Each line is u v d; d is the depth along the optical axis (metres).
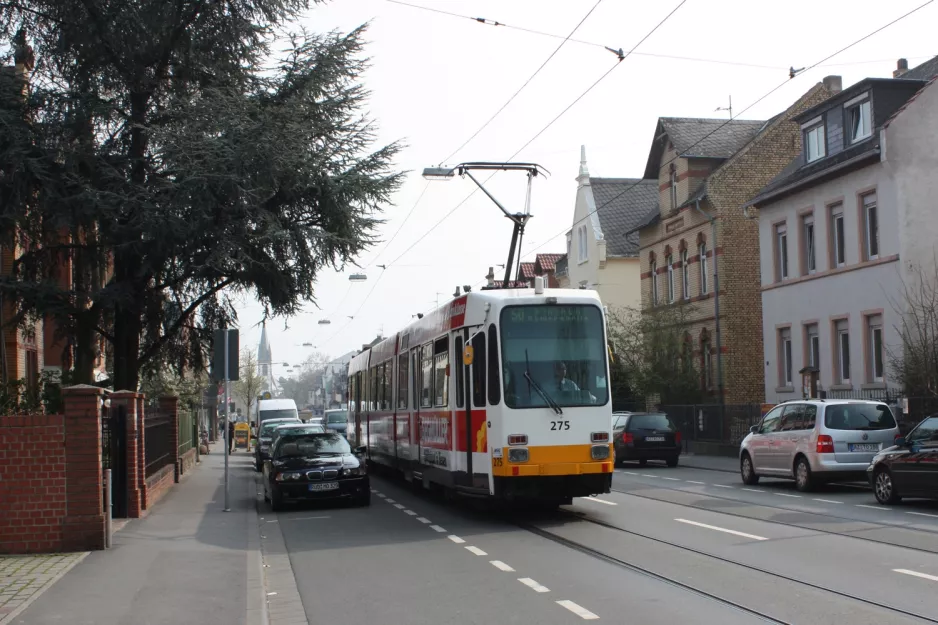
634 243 50.47
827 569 9.70
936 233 26.08
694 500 17.20
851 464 18.52
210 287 22.47
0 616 8.23
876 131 27.14
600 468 14.40
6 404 16.92
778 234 32.88
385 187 21.66
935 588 8.64
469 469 15.20
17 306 20.08
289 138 20.12
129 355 22.55
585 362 14.71
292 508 18.33
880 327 27.31
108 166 20.02
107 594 9.19
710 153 39.44
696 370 37.31
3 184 19.12
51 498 11.92
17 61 21.09
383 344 25.03
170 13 20.62
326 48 22.00
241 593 9.23
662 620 7.64
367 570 10.85
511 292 14.98
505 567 10.52
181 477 26.80
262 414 50.34
